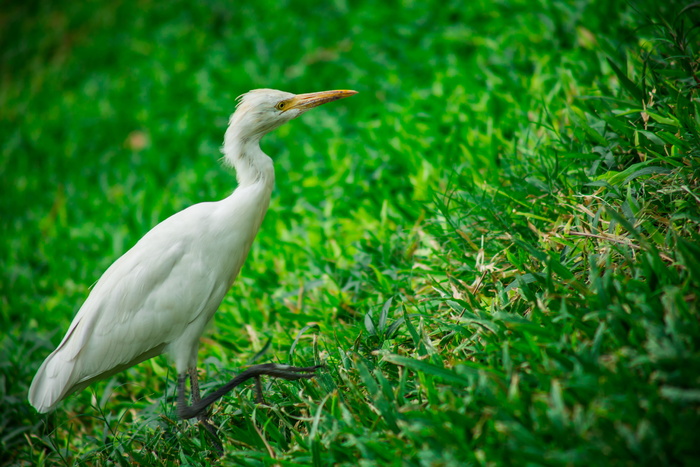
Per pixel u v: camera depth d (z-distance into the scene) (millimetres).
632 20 10320
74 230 13891
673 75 7641
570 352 4867
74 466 7074
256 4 18766
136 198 13930
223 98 15492
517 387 4781
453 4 14688
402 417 5125
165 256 6754
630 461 4004
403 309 6766
